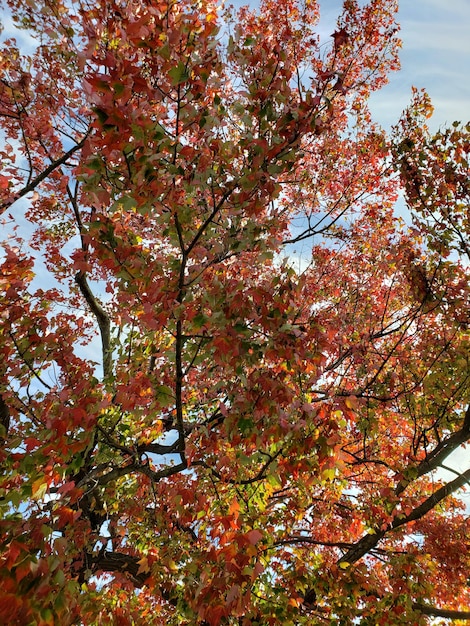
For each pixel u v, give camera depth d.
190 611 4.42
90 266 3.69
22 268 4.98
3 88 5.52
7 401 5.29
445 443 6.41
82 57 2.89
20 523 3.03
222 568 3.56
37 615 2.47
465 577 6.08
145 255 3.74
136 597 5.72
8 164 5.49
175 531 5.97
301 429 4.19
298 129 3.51
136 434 6.01
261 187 3.49
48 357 5.02
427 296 6.95
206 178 3.52
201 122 3.37
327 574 5.24
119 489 6.96
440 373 6.46
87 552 5.65
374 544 5.84
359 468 7.41
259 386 4.00
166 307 3.66
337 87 3.49
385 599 5.00
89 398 3.78
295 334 3.70
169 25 3.14
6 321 4.76
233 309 3.61
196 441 4.89
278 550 6.14
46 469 3.43
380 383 6.45
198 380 5.77
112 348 6.14
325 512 6.91
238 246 3.84
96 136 3.08
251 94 3.48
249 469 6.35
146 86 2.88
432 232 7.25
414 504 6.09
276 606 4.68
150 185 3.20
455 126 7.07
